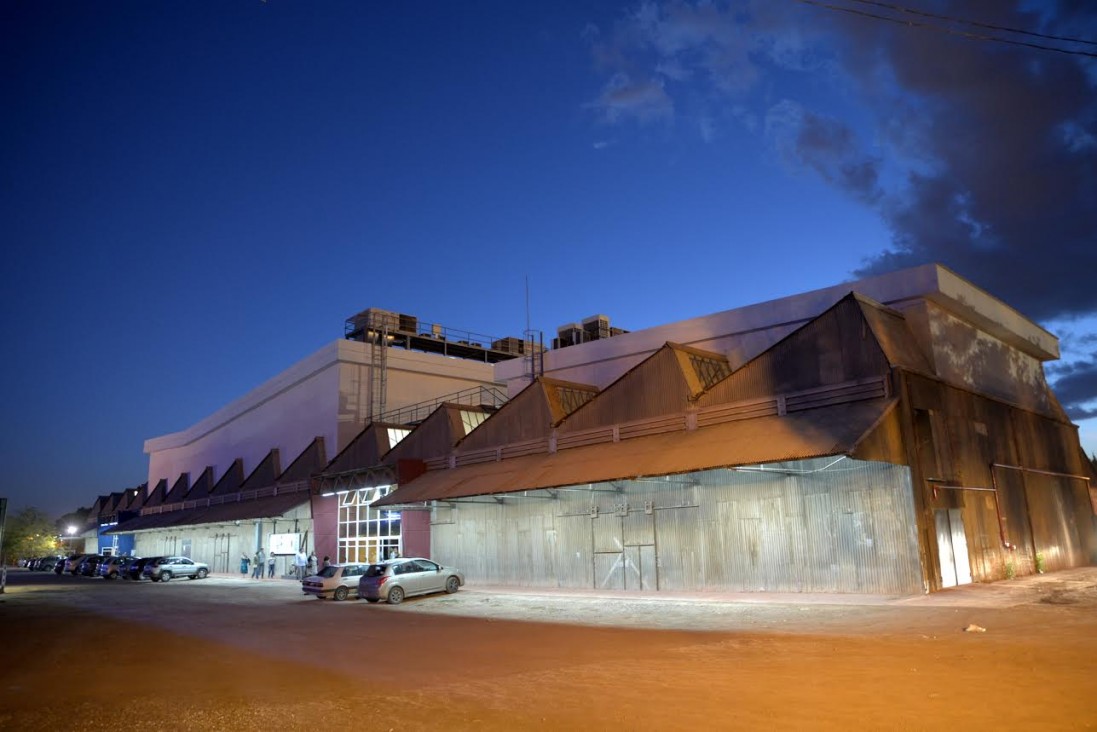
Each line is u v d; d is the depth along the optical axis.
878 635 14.29
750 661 11.90
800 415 24.81
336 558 45.03
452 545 36.34
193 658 14.66
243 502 60.16
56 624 22.36
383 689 10.75
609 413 31.20
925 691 9.16
